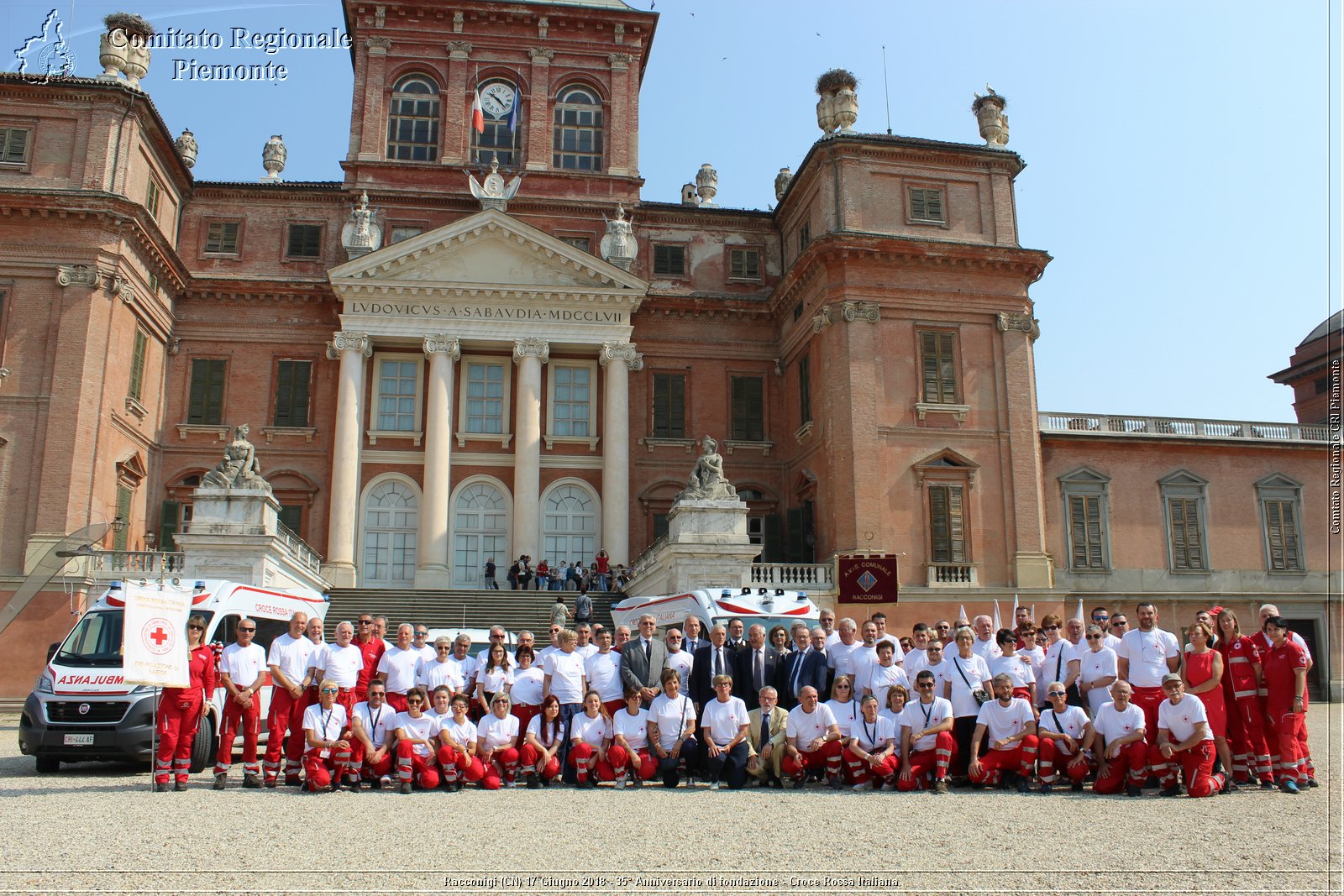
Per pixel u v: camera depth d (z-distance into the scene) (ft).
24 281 101.55
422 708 42.93
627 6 142.00
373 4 134.72
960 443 111.04
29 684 93.45
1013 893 26.14
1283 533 124.77
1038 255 114.83
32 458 98.07
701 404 128.88
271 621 62.13
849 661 48.01
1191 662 44.27
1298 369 158.40
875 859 29.53
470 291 120.47
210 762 51.83
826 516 112.16
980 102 122.01
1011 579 109.09
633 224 133.69
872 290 112.16
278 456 121.08
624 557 118.73
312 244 127.34
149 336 115.03
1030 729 43.39
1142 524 121.29
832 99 119.75
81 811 36.73
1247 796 41.45
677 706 44.68
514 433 124.16
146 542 114.42
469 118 134.51
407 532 121.19
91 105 106.32
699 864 28.78
